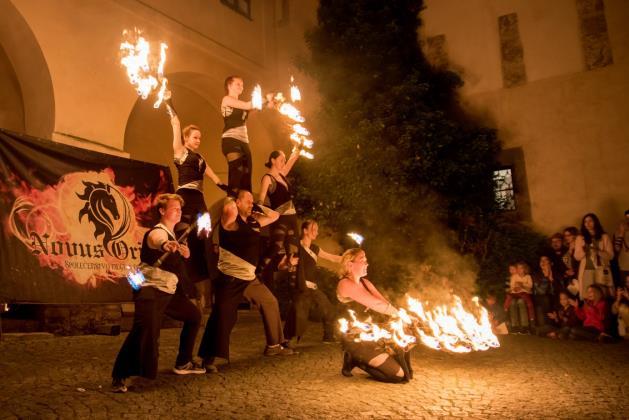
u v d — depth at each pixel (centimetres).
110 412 355
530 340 751
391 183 993
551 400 395
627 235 832
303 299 655
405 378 452
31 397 384
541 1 1098
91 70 866
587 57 1048
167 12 1013
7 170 689
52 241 713
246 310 1195
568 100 1057
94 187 782
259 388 431
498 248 989
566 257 889
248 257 508
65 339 664
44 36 810
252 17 1241
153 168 870
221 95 1172
